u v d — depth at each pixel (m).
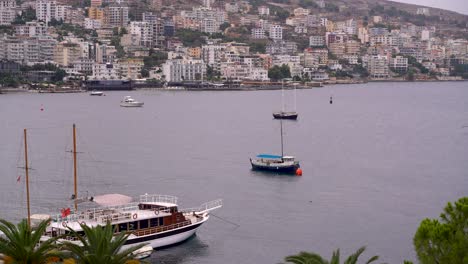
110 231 85.62
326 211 153.25
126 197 130.00
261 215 149.38
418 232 65.94
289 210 153.88
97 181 183.25
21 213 147.50
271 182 185.00
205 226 140.50
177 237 127.88
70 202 156.50
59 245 86.19
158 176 192.00
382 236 135.00
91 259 80.44
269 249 127.19
